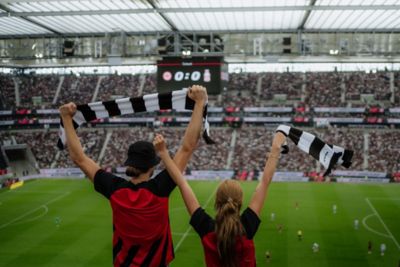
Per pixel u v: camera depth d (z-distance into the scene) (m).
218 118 72.25
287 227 37.44
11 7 42.94
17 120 74.00
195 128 4.81
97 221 40.44
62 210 44.66
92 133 74.81
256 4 42.47
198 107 4.94
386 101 71.69
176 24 51.78
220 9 41.22
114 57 54.94
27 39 60.41
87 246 33.50
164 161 4.46
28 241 34.75
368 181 59.28
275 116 71.38
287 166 63.09
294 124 71.50
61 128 5.27
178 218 40.34
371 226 37.53
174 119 72.19
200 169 64.69
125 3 41.78
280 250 31.81
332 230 36.47
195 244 33.12
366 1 41.09
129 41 58.38
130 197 4.33
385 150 65.19
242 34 56.69
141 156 4.42
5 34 58.69
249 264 4.16
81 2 41.09
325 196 49.94
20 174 67.12
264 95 75.00
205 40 53.75
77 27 54.09
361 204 45.81
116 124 75.69
